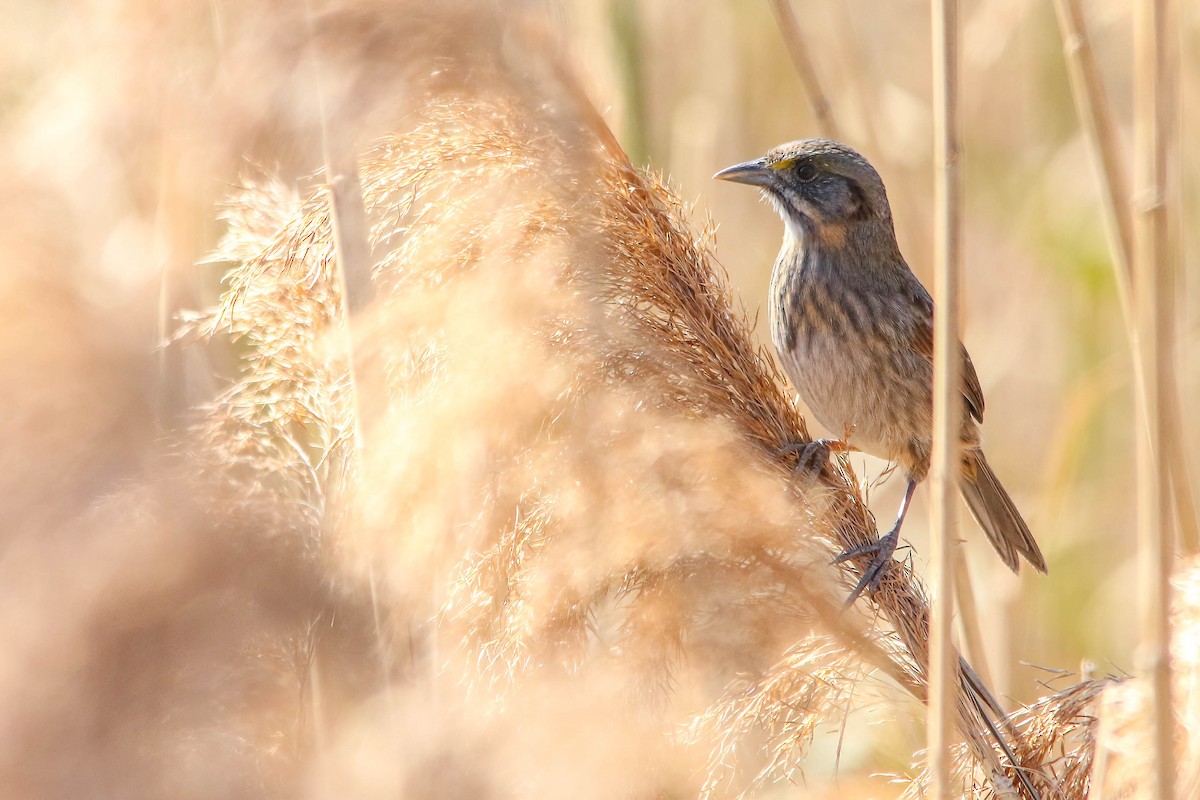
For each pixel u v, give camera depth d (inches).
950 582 158.6
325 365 159.0
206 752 142.7
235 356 160.9
